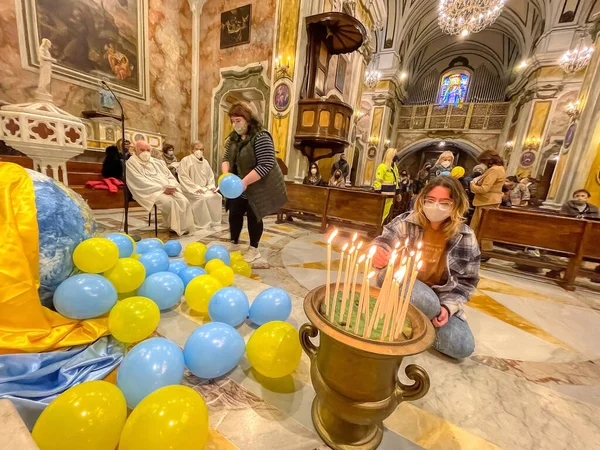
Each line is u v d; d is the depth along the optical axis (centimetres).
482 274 335
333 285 106
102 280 130
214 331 115
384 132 1551
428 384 77
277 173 260
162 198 342
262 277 249
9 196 113
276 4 584
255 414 102
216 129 730
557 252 320
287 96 596
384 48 1444
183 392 78
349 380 77
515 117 1445
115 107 583
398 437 98
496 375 141
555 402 124
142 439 67
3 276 104
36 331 111
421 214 155
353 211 449
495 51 1719
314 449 89
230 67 676
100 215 473
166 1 647
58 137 221
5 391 89
